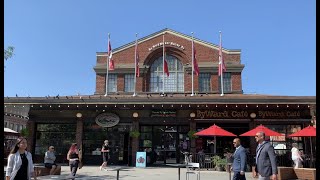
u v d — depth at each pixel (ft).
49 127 85.51
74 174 49.39
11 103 81.51
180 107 81.66
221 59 95.76
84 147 83.82
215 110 81.87
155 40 118.83
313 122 79.92
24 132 82.17
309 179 44.73
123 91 115.14
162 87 115.65
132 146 81.66
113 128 84.28
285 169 46.09
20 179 24.41
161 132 84.53
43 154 84.07
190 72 115.03
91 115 84.17
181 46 116.98
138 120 82.74
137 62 102.17
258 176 30.27
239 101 78.28
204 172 67.26
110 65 101.76
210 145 82.33
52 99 81.51
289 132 81.25
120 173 62.69
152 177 55.83
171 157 82.99
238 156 34.06
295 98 77.82
